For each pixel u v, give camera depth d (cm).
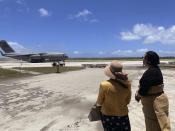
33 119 666
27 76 2275
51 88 1379
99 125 585
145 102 367
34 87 1428
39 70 3189
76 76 2275
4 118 684
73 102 925
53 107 834
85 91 1246
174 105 838
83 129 557
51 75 2406
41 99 1005
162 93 360
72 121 636
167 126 348
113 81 315
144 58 378
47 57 6353
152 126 364
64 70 3316
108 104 313
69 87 1422
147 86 351
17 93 1184
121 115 314
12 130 564
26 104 894
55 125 602
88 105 861
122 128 316
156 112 353
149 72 354
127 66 4434
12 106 859
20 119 669
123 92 313
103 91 312
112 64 318
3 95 1123
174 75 2395
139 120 631
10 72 2617
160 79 357
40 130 561
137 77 2122
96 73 2717
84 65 4672
